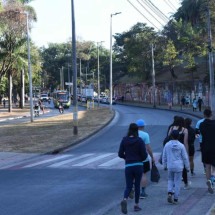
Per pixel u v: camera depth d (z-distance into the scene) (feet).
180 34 276.41
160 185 43.83
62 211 33.94
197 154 66.28
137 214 32.07
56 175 52.26
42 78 593.83
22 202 37.47
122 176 50.55
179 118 41.93
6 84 298.76
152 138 91.76
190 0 260.01
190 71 253.85
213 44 167.84
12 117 190.29
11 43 206.18
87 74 508.12
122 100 367.45
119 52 440.04
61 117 165.78
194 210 32.65
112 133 106.83
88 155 71.00
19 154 74.18
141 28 373.61
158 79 308.40
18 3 195.72
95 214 32.83
